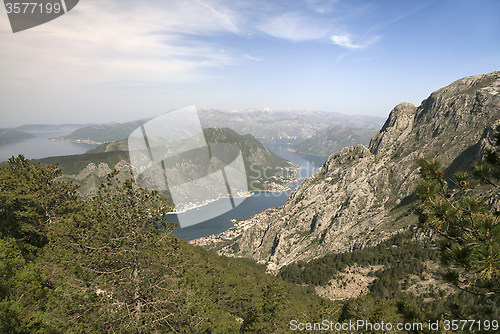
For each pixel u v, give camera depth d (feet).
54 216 89.35
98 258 44.01
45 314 45.85
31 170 92.17
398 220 435.94
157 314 45.88
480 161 34.37
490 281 30.53
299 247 499.10
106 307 43.50
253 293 141.49
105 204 41.42
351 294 313.12
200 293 53.42
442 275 32.71
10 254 66.49
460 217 30.12
